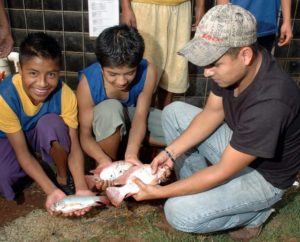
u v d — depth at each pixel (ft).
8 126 6.45
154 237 6.30
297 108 5.10
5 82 6.59
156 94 9.68
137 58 6.36
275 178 5.86
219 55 4.74
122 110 7.14
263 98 4.98
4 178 6.81
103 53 6.29
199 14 9.67
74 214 6.03
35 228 6.45
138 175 6.18
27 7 11.25
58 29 11.46
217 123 6.40
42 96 6.31
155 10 8.44
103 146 7.14
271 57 5.25
